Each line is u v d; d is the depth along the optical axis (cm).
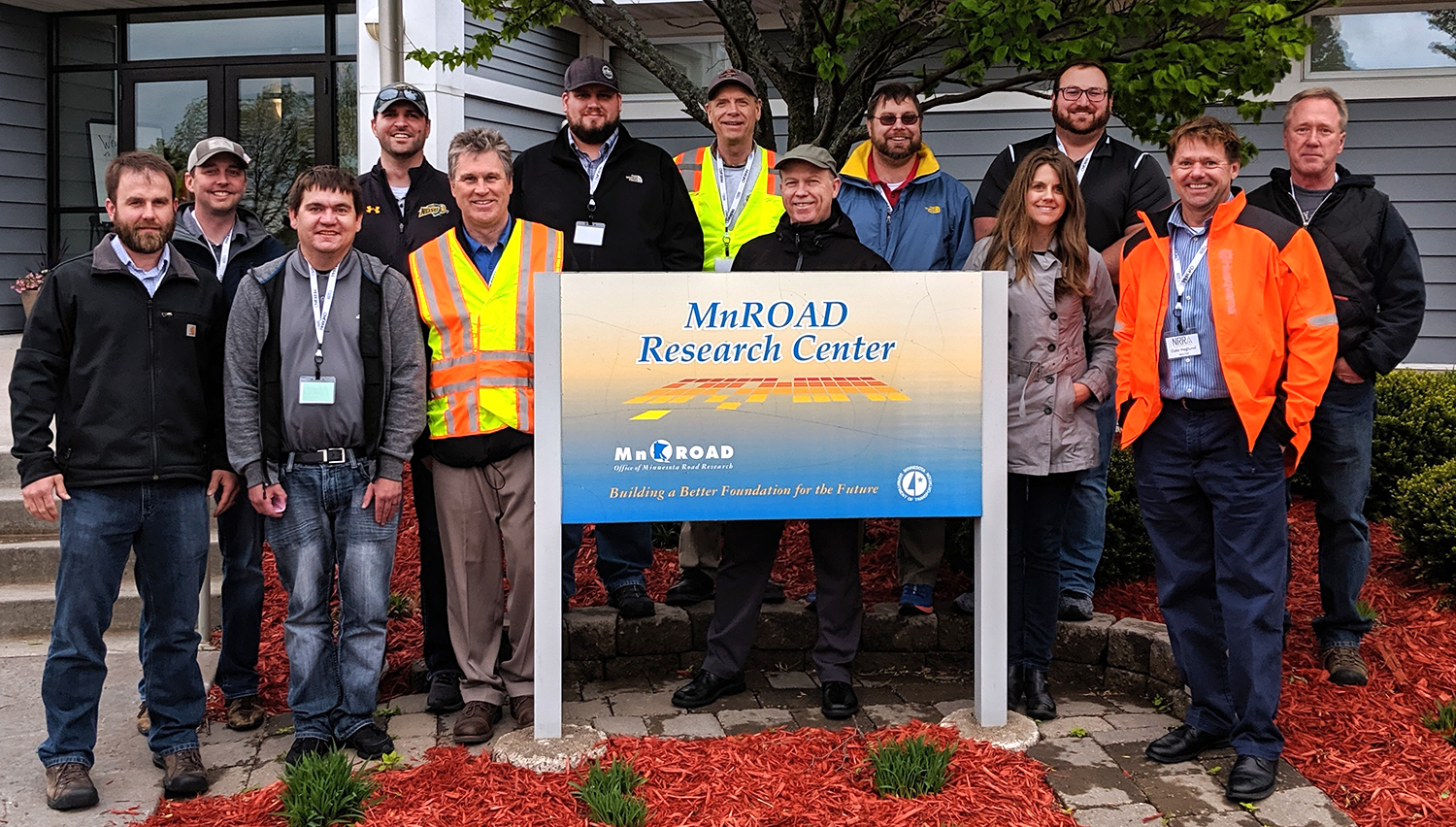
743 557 447
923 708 447
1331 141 431
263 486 388
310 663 394
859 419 405
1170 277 392
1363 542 450
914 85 602
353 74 1020
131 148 1045
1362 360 436
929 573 494
